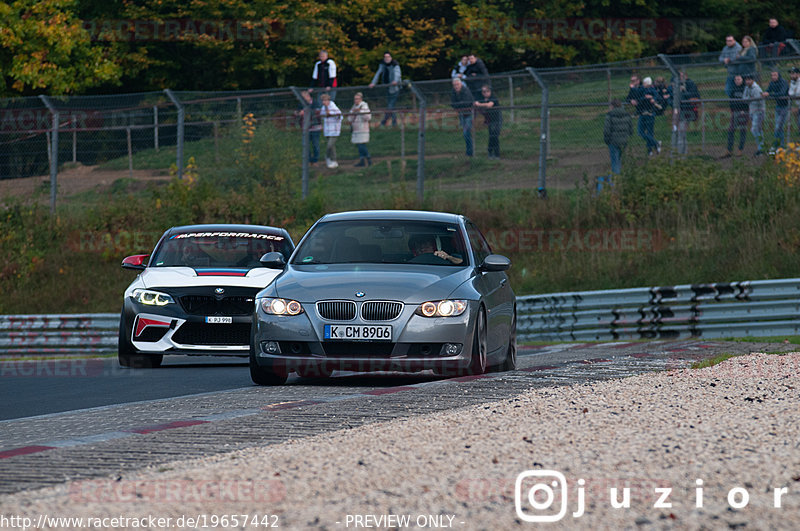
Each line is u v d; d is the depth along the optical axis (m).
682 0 163.38
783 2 167.75
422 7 162.38
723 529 12.75
